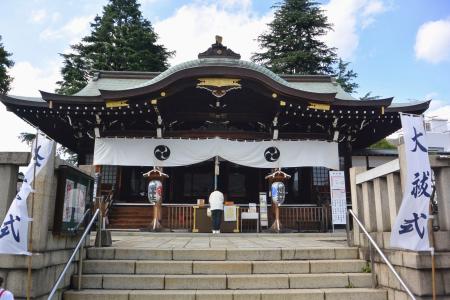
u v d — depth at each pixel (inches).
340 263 260.8
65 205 226.2
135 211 666.8
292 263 258.4
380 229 251.9
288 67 1286.9
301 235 525.3
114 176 714.8
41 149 203.3
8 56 1063.6
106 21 1240.8
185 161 665.0
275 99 642.8
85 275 243.6
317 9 1321.4
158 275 247.0
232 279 241.3
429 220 209.6
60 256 223.8
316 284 244.4
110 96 614.5
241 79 631.8
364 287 245.9
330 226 647.1
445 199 213.9
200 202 587.5
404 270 215.2
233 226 567.5
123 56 1194.6
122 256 267.0
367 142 858.1
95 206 320.8
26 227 189.9
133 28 1245.1
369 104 649.6
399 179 236.7
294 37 1315.2
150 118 691.4
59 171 223.5
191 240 398.0
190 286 239.5
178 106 701.3
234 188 774.5
